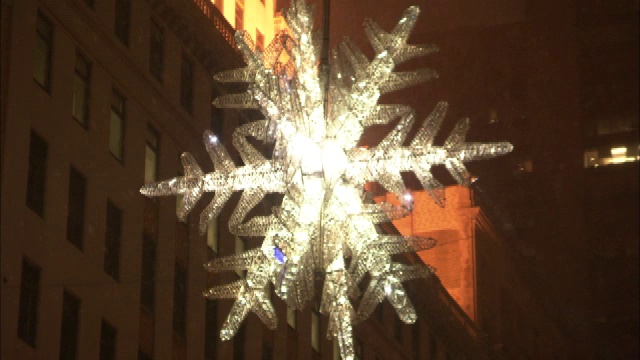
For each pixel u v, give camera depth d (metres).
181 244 33.25
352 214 9.63
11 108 26.25
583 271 88.75
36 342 25.69
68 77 28.80
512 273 67.69
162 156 33.03
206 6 36.19
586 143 91.94
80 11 29.72
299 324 39.72
